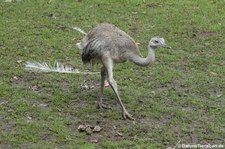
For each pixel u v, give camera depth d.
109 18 22.94
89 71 18.09
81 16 23.03
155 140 14.01
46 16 22.84
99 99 15.65
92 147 13.37
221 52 19.97
